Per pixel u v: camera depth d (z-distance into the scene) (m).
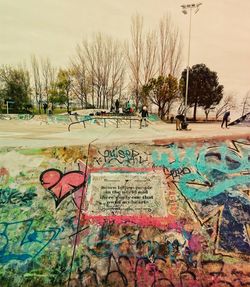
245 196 4.83
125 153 5.59
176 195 4.95
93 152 5.63
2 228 4.65
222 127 20.97
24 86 40.91
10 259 4.28
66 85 39.59
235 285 3.89
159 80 34.28
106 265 4.17
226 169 5.21
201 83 38.91
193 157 5.44
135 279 4.03
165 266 4.12
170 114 37.09
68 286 3.99
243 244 4.27
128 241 4.41
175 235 4.43
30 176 5.33
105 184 5.15
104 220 4.68
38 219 4.75
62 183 5.20
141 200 4.93
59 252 4.32
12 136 10.49
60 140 8.16
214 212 4.68
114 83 39.03
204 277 3.99
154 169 5.32
